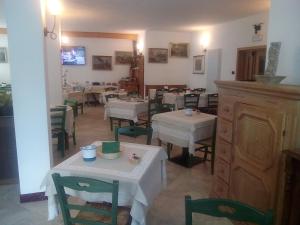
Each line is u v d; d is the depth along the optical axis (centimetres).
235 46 635
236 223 218
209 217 239
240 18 604
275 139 161
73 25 723
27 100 244
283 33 218
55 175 146
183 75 862
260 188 178
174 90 716
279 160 158
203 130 330
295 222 152
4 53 848
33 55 238
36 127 250
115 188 140
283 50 218
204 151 371
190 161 356
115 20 638
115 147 201
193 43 832
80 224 167
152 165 185
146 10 523
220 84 232
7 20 229
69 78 913
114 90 841
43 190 262
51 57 478
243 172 200
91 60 926
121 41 940
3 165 300
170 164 364
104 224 152
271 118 164
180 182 310
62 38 879
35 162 255
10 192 282
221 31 687
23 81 240
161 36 820
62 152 385
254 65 612
